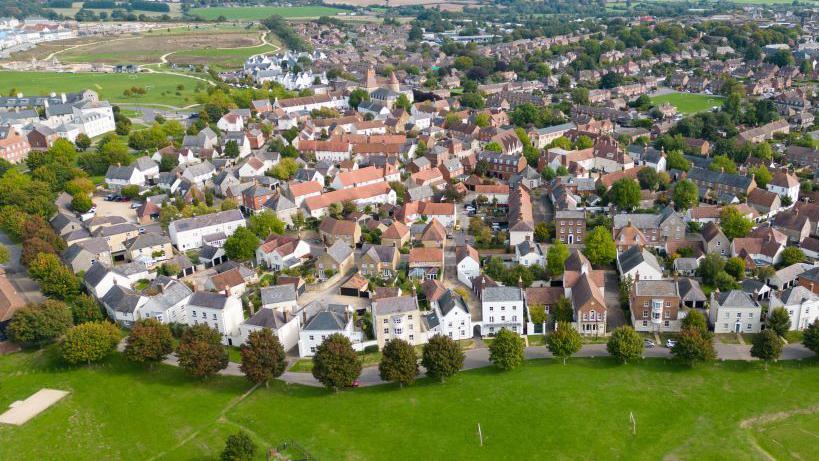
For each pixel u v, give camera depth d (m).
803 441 138.12
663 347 176.25
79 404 159.25
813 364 164.88
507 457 137.38
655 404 152.00
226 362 169.25
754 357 168.62
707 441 139.50
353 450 140.38
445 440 142.75
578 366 169.38
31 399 161.25
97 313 189.88
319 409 155.12
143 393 163.12
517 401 155.00
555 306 191.12
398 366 159.75
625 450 138.00
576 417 148.38
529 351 178.50
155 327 172.75
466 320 184.12
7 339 184.75
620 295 198.00
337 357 159.12
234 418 152.75
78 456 142.00
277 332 176.25
